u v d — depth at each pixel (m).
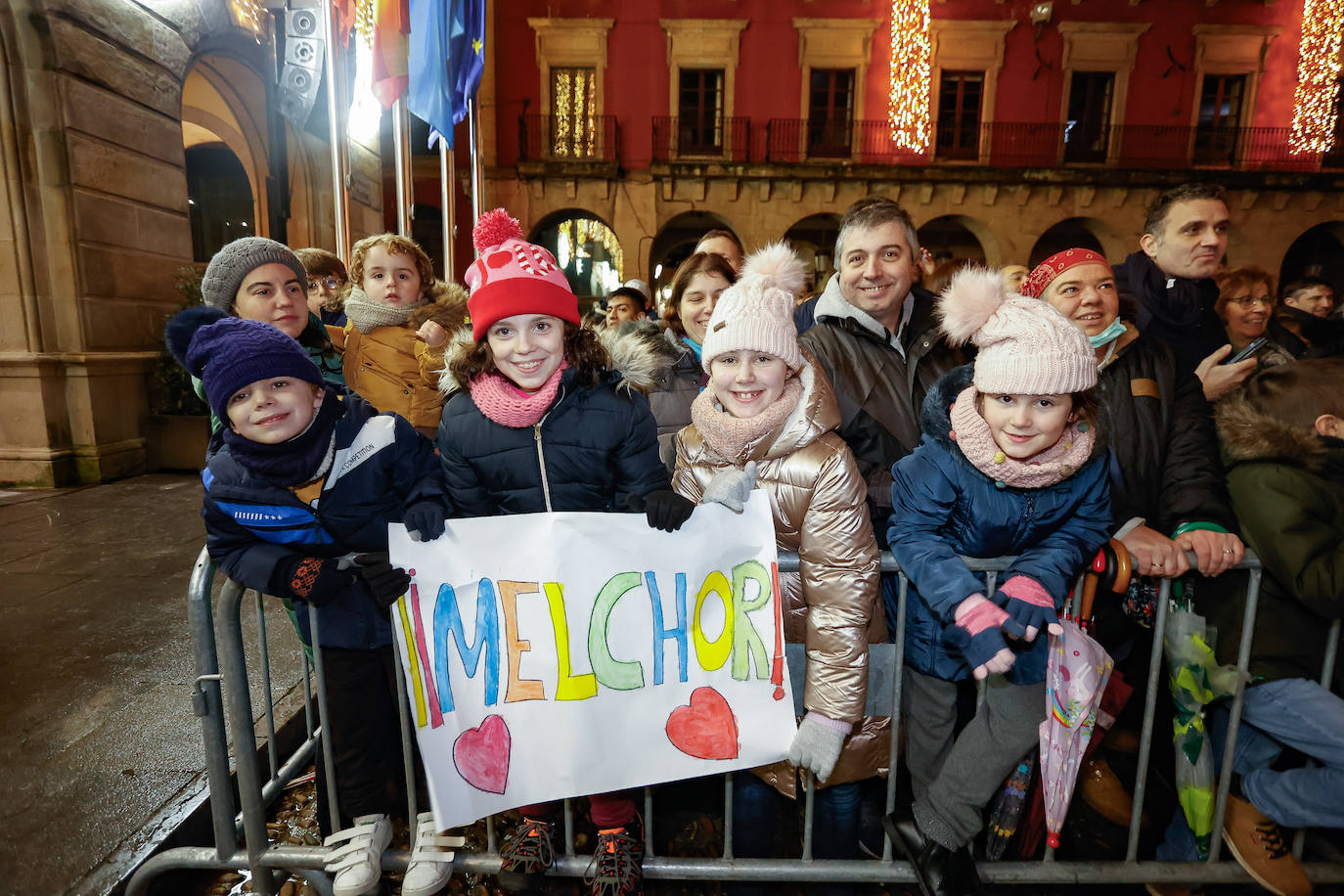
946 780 1.50
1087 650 1.42
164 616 3.17
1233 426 1.61
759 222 16.20
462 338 1.54
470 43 6.40
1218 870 1.59
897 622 1.52
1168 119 16.39
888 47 15.84
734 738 1.50
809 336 2.11
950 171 15.62
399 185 5.90
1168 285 2.24
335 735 1.64
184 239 7.27
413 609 1.41
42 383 6.02
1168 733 2.00
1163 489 1.76
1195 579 1.67
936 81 16.19
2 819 1.83
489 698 1.45
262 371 1.31
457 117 6.45
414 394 2.62
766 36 15.88
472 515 1.59
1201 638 1.58
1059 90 16.20
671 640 1.49
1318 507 1.45
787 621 1.61
